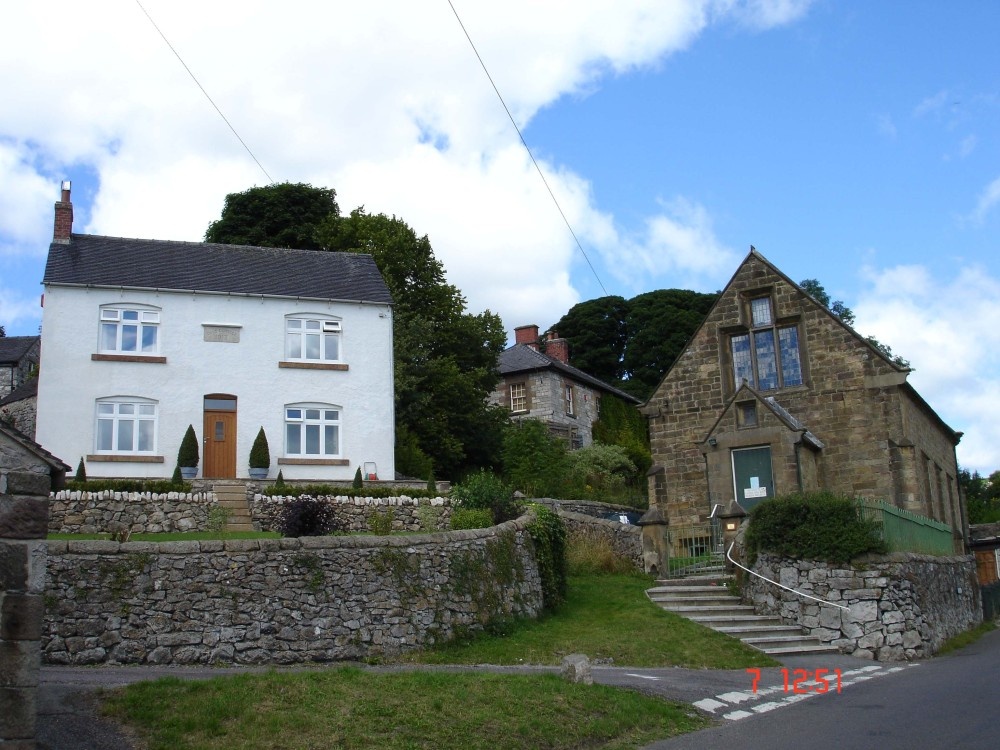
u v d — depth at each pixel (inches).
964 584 1063.0
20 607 359.9
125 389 1162.6
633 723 485.4
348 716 440.1
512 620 778.2
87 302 1172.5
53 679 506.3
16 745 349.4
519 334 2407.7
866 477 1125.1
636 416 2405.3
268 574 667.4
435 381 1610.5
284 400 1224.2
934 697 555.2
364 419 1253.7
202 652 629.9
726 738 459.5
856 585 774.5
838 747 428.5
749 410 1119.0
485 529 808.3
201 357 1202.6
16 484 366.9
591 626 788.6
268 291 1250.6
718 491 1113.4
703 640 746.2
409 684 493.0
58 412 1133.1
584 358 2869.1
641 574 990.4
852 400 1149.7
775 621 807.1
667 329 2758.4
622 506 1422.2
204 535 900.6
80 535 899.4
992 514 2192.4
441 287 1748.3
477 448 1715.1
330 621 672.4
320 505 880.3
